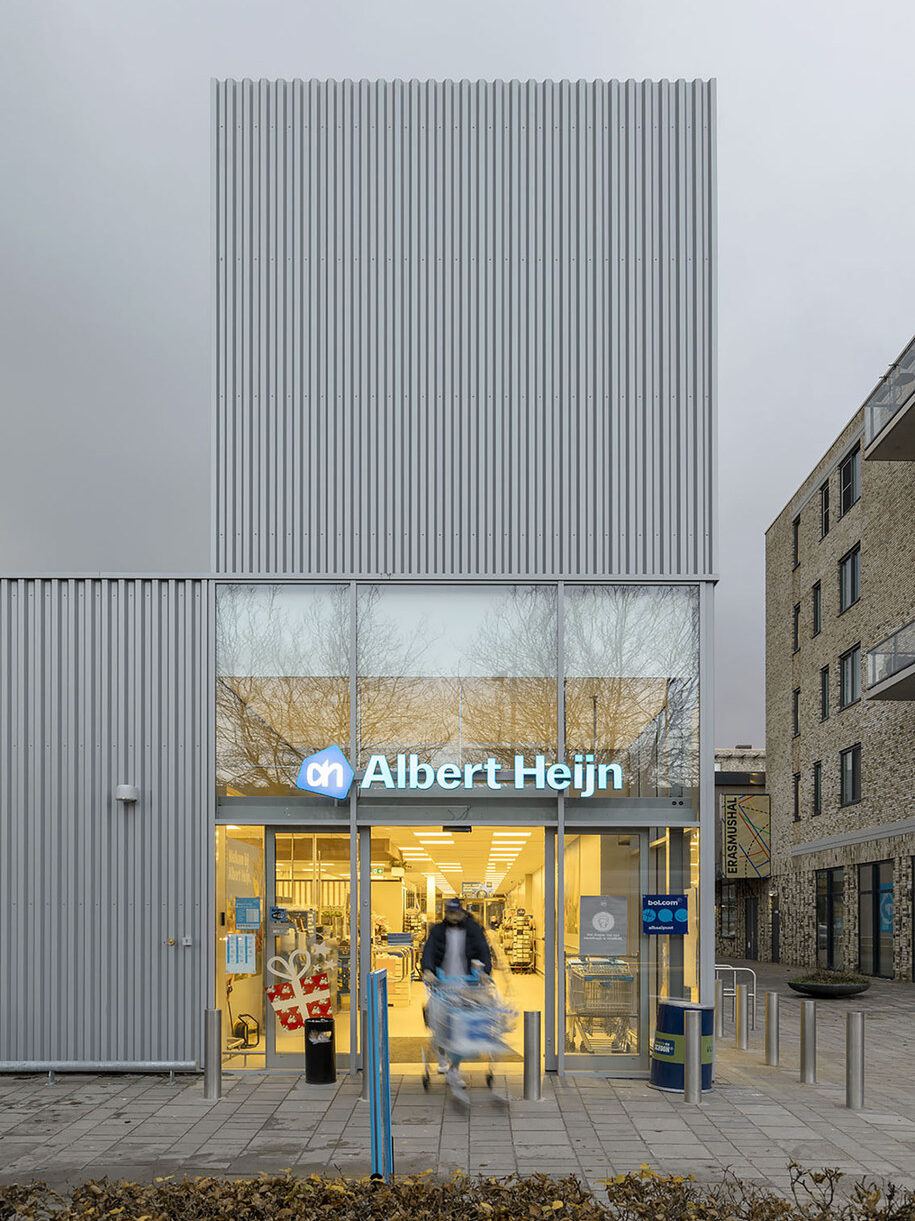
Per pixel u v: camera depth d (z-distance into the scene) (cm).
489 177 1321
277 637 1258
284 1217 493
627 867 1217
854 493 3294
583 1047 1187
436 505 1281
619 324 1301
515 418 1291
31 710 1247
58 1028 1205
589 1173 797
